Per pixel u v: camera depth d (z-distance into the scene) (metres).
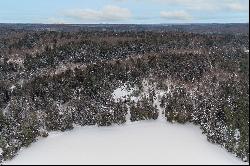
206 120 41.09
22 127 40.62
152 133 40.66
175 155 35.25
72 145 38.41
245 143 34.25
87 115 43.97
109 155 35.72
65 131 42.28
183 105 44.69
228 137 36.66
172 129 41.69
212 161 33.84
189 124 43.03
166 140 38.69
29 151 37.66
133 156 35.34
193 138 39.12
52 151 37.25
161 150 36.38
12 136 39.62
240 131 36.34
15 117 43.56
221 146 36.97
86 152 36.66
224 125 39.41
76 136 40.81
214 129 38.31
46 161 35.16
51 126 42.22
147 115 44.19
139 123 43.69
